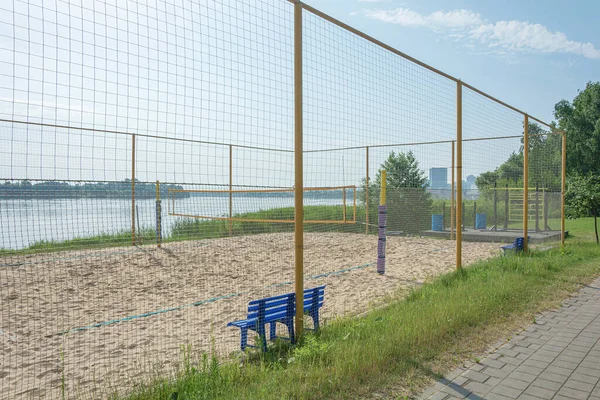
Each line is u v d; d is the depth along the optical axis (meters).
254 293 7.07
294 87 4.75
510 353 4.33
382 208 8.85
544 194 16.83
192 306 6.29
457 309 5.26
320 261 10.16
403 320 4.85
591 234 16.12
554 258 9.66
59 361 4.28
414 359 4.00
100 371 4.00
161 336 4.99
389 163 14.76
